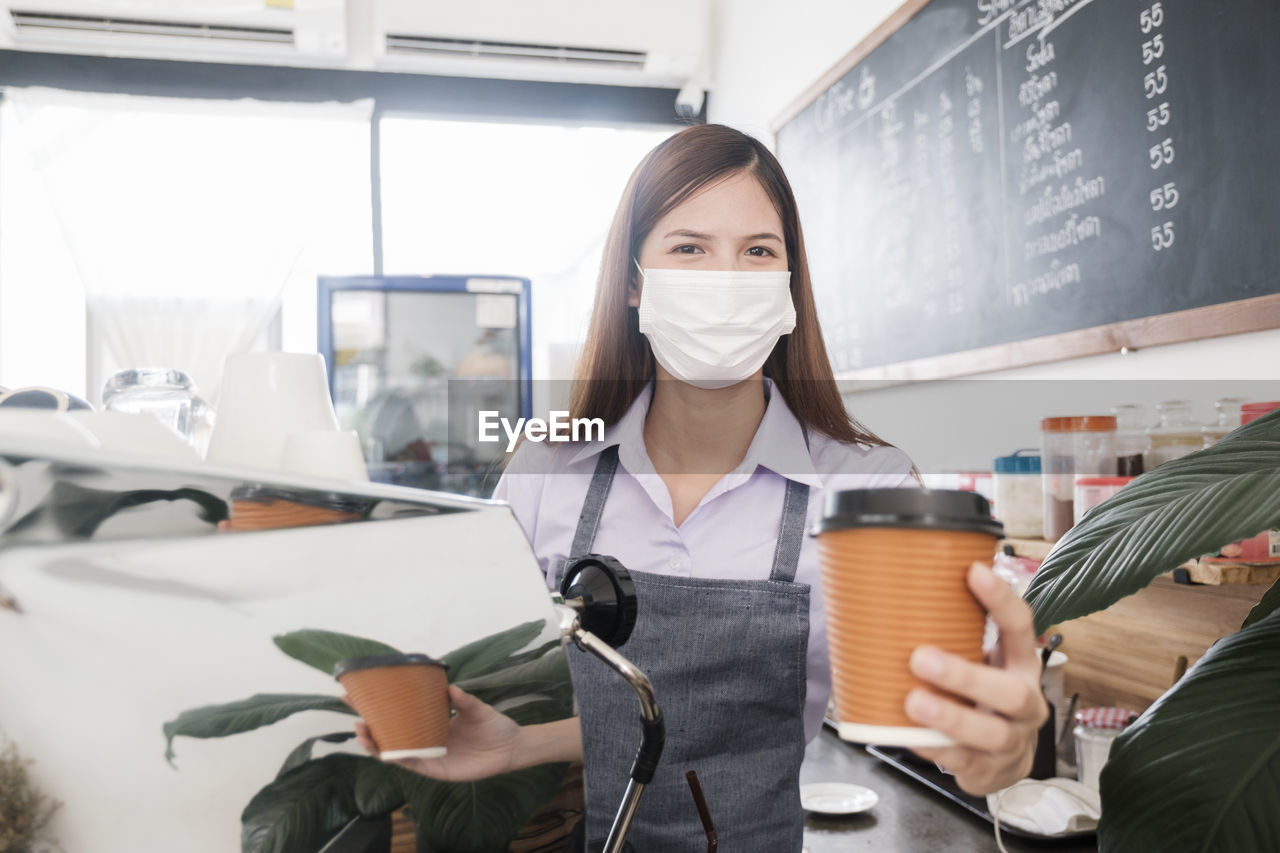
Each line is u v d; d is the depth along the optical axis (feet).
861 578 1.35
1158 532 2.26
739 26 11.69
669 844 3.29
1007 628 1.37
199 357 11.76
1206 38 4.98
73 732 1.14
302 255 12.17
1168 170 5.24
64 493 1.13
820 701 3.68
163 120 11.66
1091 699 5.45
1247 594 4.43
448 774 1.37
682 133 3.59
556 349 12.80
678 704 3.34
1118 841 2.21
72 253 11.44
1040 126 6.38
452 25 11.36
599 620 1.75
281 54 11.42
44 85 11.16
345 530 1.32
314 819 1.24
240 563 1.22
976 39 7.11
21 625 1.12
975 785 1.43
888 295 8.46
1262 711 2.15
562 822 1.49
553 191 12.94
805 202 10.05
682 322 3.44
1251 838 2.01
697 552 3.59
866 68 8.75
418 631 1.36
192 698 1.18
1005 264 6.79
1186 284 5.14
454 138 12.71
